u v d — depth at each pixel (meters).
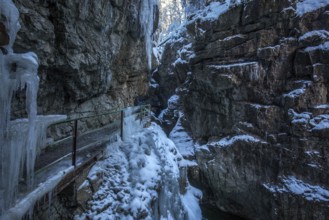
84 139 7.27
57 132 7.14
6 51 2.99
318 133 10.77
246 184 12.99
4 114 2.74
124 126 8.86
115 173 6.06
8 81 2.82
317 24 12.07
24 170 3.25
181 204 9.37
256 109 12.93
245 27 14.41
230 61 14.74
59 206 4.29
